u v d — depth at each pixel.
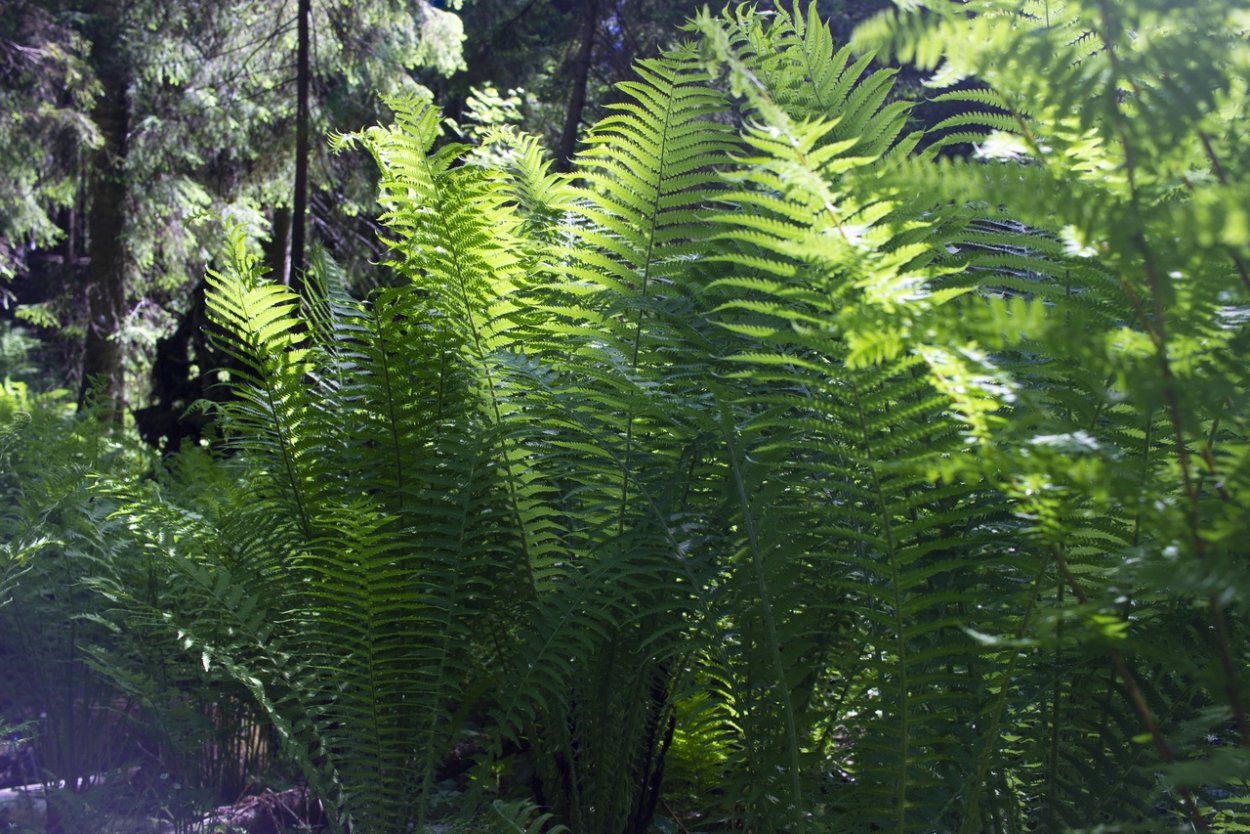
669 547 2.09
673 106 2.30
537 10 14.10
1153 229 1.13
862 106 2.30
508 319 2.41
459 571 2.22
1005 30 1.28
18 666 2.96
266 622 2.46
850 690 2.30
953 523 1.96
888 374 1.56
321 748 2.25
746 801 1.99
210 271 2.53
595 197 2.39
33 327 16.09
